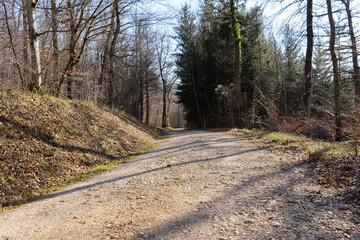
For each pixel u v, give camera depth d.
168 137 21.22
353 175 4.92
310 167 6.16
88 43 16.36
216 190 5.02
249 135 15.19
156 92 43.03
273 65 33.00
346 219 3.30
